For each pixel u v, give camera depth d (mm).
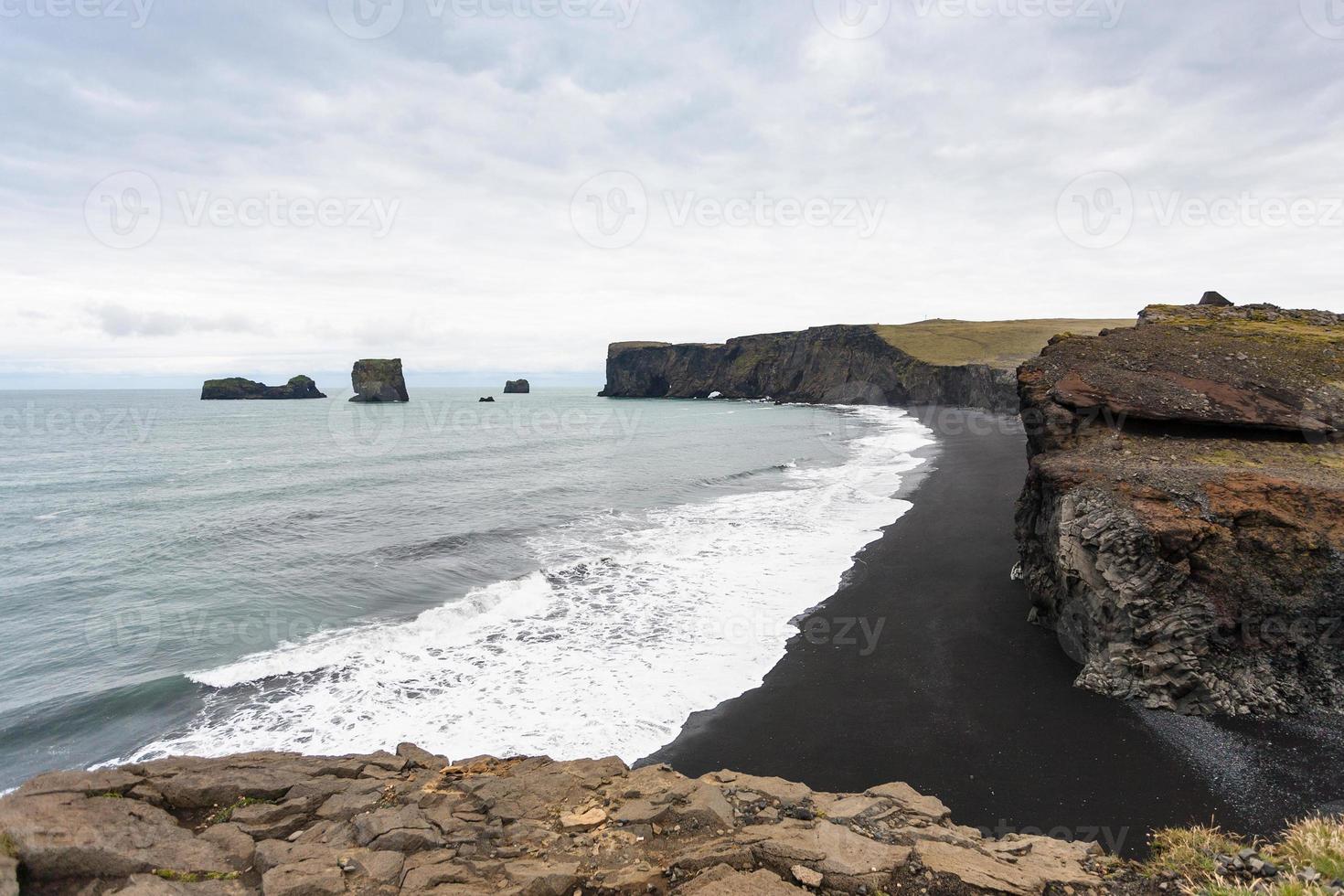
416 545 25141
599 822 6734
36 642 16344
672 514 30219
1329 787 9930
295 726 12211
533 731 12109
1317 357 20109
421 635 16406
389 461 50031
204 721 12430
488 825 6664
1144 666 12961
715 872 5820
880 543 24156
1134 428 18438
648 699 13336
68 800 6566
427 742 11695
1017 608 17750
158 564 23078
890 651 15469
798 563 22047
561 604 18453
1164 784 10328
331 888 5473
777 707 13055
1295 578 12750
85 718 12633
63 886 5582
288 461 50406
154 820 6410
